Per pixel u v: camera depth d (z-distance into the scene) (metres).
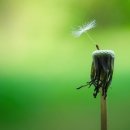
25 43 1.06
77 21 1.26
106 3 1.20
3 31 1.19
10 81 0.62
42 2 1.26
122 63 0.74
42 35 1.15
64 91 0.55
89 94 0.51
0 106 0.47
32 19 1.23
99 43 0.96
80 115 0.43
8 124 0.42
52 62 0.81
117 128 0.39
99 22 1.18
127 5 1.19
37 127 0.41
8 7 1.27
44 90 0.56
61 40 1.04
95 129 0.40
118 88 0.53
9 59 0.87
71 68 0.75
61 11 1.27
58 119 0.42
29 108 0.46
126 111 0.44
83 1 1.37
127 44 0.95
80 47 0.92
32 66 0.78
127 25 1.14
